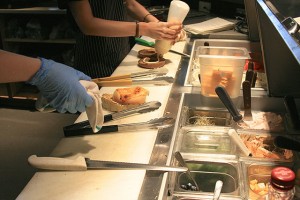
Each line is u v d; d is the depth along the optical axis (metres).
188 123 1.34
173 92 1.49
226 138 1.22
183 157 1.09
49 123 3.03
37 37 3.05
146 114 1.31
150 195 0.89
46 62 1.03
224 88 1.32
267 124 1.30
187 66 1.76
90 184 0.95
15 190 2.19
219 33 2.19
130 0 2.07
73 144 1.14
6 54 0.99
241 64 1.36
